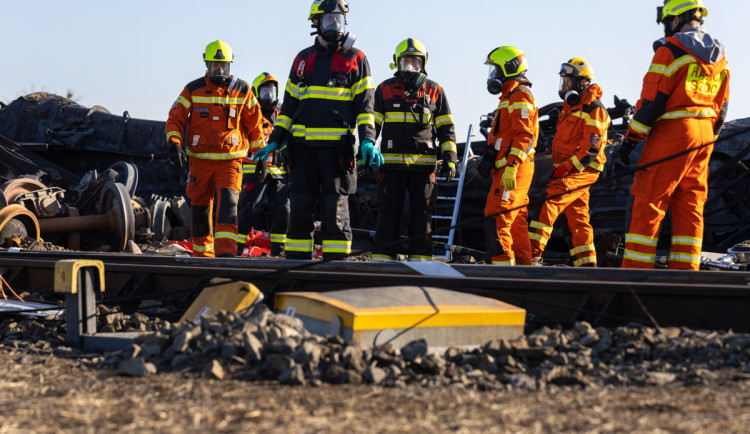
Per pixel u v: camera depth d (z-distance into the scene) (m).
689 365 3.53
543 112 13.48
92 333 4.73
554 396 3.10
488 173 8.05
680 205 6.15
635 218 6.18
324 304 3.87
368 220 14.62
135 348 3.83
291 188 7.27
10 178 16.53
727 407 2.80
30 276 7.10
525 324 4.63
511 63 7.84
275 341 3.55
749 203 11.59
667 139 6.01
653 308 4.41
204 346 3.71
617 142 12.43
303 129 7.14
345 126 7.08
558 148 8.27
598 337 3.90
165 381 3.39
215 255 8.70
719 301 4.25
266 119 11.23
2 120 18.98
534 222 7.96
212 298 4.61
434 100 8.17
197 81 8.84
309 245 7.30
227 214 8.68
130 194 14.28
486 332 4.02
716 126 6.36
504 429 2.58
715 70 5.99
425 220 8.27
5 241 11.45
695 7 6.07
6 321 5.52
